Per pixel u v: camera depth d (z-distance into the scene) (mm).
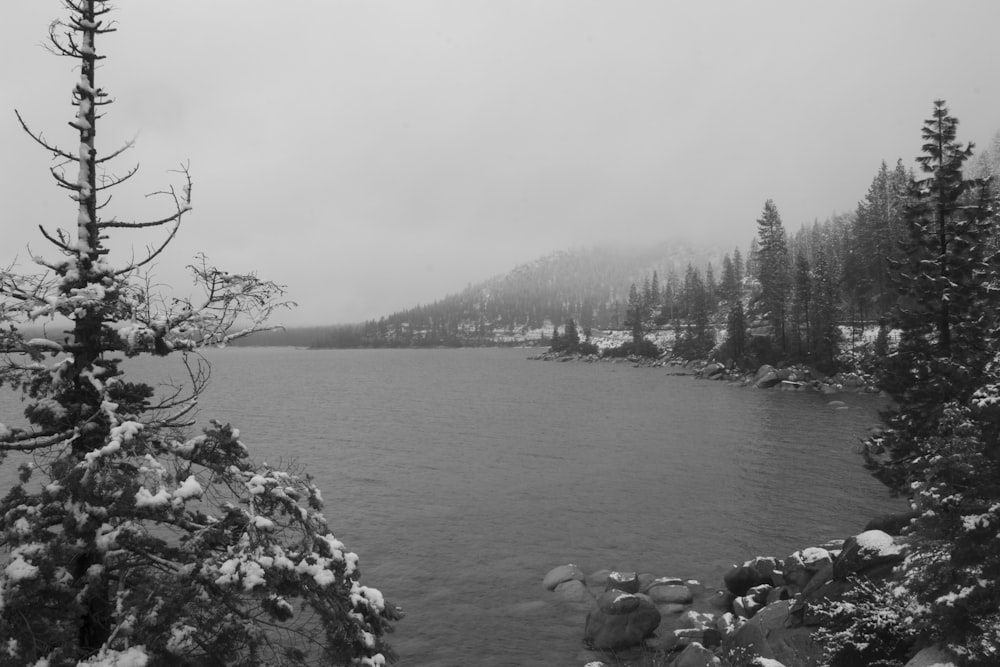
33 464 8039
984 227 22922
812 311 91750
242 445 8906
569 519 31844
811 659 13820
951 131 23359
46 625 6961
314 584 7805
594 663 17250
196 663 7391
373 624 8477
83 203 8195
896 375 23125
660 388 94438
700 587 22969
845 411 63500
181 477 8195
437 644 19297
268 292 8742
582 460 46125
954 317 22672
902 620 11453
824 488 35812
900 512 31188
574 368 152125
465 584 23828
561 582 23422
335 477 41719
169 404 8828
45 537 7387
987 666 9320
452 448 52219
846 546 15820
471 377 135625
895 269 24547
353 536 29641
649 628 18969
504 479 40844
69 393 8406
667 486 37688
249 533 7719
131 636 7070
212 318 8562
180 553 8023
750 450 46750
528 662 18125
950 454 10750
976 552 9859
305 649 12758
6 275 7625
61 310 7605
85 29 8086
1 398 75812
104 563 7539
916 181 24188
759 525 29938
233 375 157125
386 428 63812
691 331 132500
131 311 8109
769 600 18906
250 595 7340
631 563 25734
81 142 8172
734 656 15516
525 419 68375
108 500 7332
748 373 97875
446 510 33812
